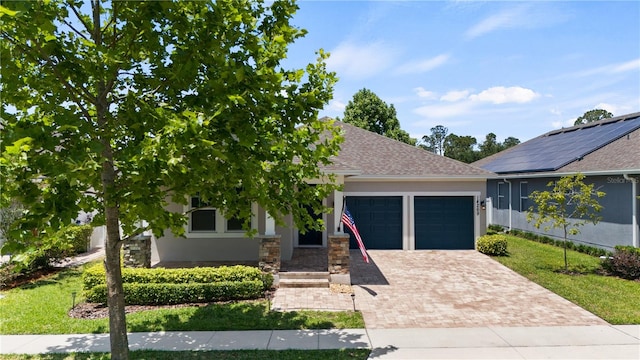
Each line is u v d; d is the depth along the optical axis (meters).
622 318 8.70
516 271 13.28
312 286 11.51
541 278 12.23
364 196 17.25
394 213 17.34
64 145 4.77
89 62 5.01
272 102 5.11
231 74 4.84
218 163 5.04
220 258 14.23
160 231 5.75
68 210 4.02
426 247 17.30
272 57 5.48
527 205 20.88
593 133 21.64
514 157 25.73
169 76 5.52
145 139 4.37
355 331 8.09
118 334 5.83
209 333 8.00
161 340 7.62
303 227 6.30
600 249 15.58
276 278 11.66
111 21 5.51
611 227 15.46
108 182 5.36
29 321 8.62
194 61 5.02
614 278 12.24
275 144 5.50
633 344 7.32
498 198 24.45
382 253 16.52
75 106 5.90
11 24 4.41
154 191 4.85
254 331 8.10
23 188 3.90
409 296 10.60
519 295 10.67
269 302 9.75
